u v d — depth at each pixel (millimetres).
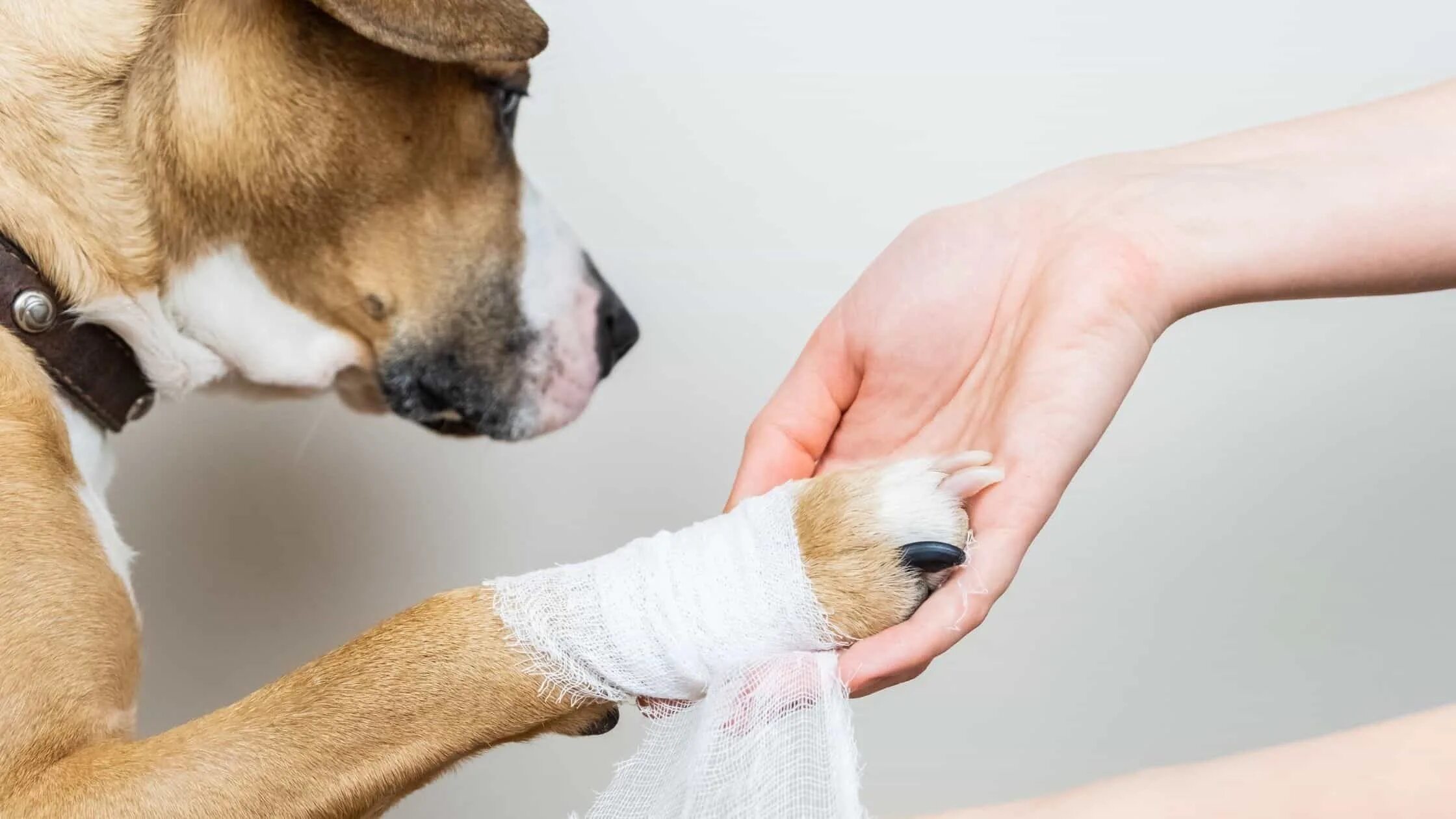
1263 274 642
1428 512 816
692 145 820
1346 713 844
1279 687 846
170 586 871
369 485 867
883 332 671
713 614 587
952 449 654
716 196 827
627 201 828
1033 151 814
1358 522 823
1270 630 840
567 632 606
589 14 802
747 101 812
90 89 683
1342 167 654
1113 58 797
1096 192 667
